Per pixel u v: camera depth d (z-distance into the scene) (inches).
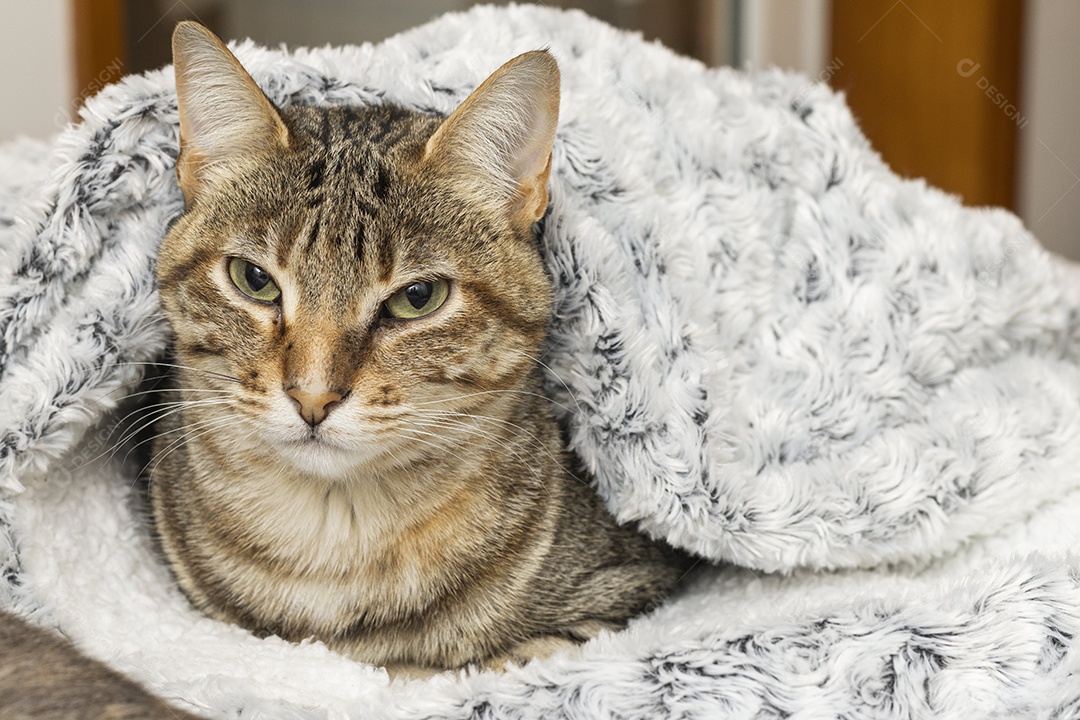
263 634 24.5
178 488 24.9
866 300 26.7
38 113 38.0
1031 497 25.7
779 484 25.0
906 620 22.4
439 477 24.0
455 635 24.5
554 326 24.9
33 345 24.3
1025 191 44.8
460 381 23.6
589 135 25.5
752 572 26.0
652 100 27.0
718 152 27.0
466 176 23.8
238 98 23.5
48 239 24.3
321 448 23.0
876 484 25.1
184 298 23.6
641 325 24.7
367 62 25.9
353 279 23.0
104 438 25.4
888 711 21.7
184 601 25.0
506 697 21.7
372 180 23.4
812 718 21.5
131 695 19.6
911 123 44.5
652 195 25.8
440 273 23.4
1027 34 43.2
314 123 24.2
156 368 25.5
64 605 23.6
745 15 49.1
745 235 26.8
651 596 25.6
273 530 24.2
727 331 26.4
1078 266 32.1
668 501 24.6
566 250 24.5
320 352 22.8
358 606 24.2
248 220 23.2
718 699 21.7
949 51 43.3
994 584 22.8
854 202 27.2
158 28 40.4
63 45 37.9
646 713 21.6
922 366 26.8
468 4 45.8
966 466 25.4
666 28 49.4
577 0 47.6
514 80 23.6
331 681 22.9
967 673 22.0
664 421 24.5
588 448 25.0
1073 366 27.9
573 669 22.0
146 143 24.6
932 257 27.0
